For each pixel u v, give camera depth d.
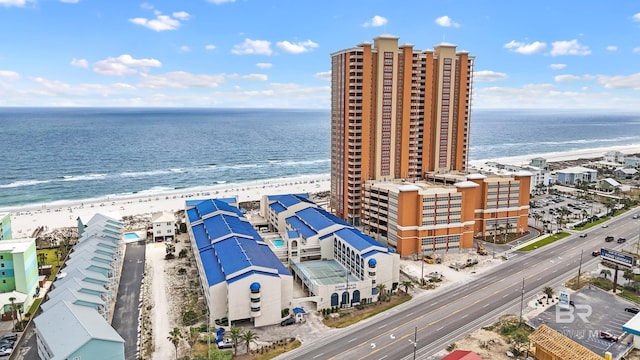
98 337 90.31
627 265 153.38
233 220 178.25
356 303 137.00
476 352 109.50
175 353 108.88
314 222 178.50
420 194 175.75
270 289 122.62
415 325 123.38
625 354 109.50
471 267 167.62
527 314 129.50
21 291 132.38
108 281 131.50
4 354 107.44
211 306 122.06
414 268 166.62
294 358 106.81
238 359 105.69
